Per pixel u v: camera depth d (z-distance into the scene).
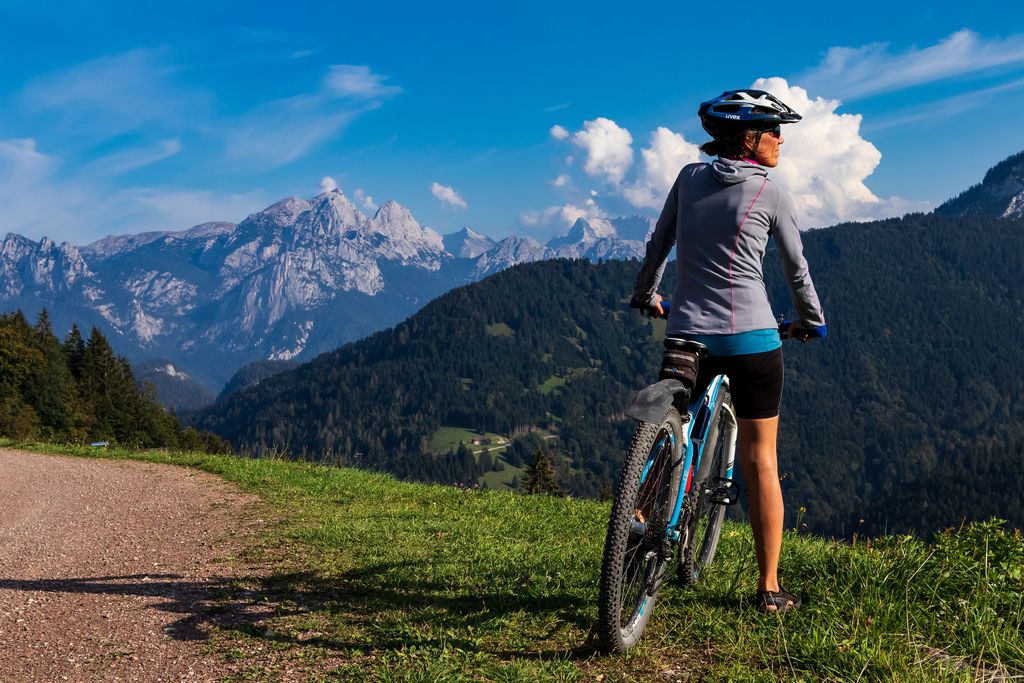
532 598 4.08
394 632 3.60
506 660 3.22
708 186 3.58
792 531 6.16
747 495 3.75
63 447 18.98
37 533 7.76
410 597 4.32
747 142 3.57
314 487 10.61
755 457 3.69
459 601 4.15
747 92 3.58
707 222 3.55
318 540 6.41
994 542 4.02
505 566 5.01
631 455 3.06
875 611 3.49
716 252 3.54
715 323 3.53
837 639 3.21
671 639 3.40
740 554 4.88
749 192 3.49
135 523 8.20
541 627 3.61
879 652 3.02
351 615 4.00
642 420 3.13
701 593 3.98
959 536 4.19
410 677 3.03
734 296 3.52
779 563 4.59
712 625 3.50
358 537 6.48
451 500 9.37
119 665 3.42
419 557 5.48
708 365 3.63
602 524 7.38
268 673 3.21
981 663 3.05
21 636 3.97
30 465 15.19
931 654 3.09
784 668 3.03
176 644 3.68
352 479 11.51
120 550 6.58
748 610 3.67
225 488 10.91
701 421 3.60
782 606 3.67
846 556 4.42
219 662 3.38
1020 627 3.34
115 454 16.94
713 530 4.39
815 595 3.87
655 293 4.04
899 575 3.99
